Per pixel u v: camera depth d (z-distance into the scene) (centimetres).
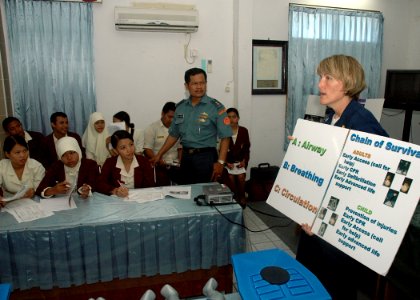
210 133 244
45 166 315
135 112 385
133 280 175
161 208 178
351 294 130
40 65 344
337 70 115
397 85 369
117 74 372
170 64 383
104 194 203
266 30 402
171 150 345
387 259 96
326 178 116
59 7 339
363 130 115
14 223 160
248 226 315
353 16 417
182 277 180
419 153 94
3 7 331
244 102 395
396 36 450
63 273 162
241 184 367
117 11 345
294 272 75
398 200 96
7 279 157
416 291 155
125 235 165
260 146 432
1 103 327
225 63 398
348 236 106
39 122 353
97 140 330
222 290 185
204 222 172
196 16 362
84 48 352
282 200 132
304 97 418
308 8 401
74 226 158
